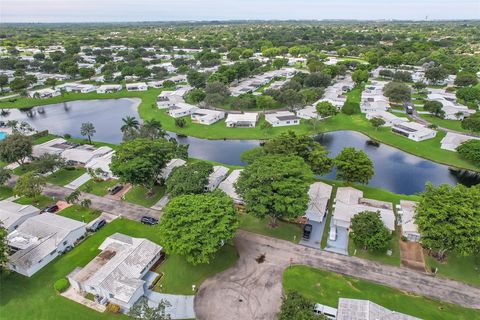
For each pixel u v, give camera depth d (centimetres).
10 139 9288
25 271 5538
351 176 7869
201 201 5847
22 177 7594
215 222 5531
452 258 5900
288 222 6944
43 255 5750
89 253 6119
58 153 10019
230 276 5553
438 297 5153
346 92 17675
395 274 5603
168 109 15312
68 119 14762
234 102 14962
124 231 6725
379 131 12412
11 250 5975
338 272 5647
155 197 7931
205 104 15675
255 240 6438
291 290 4769
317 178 8956
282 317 4275
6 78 18388
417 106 15050
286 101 14300
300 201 6009
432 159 10262
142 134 10356
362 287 5322
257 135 12194
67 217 7169
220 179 8319
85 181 8788
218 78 17450
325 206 7138
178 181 6919
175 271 5619
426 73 18512
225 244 6247
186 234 5269
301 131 12519
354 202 7181
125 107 16425
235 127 12962
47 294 5216
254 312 4881
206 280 5472
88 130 11425
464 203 5506
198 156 10712
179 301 5072
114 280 5091
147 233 6644
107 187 8450
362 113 14300
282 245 6300
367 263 5856
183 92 17400
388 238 5881
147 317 4166
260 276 5550
